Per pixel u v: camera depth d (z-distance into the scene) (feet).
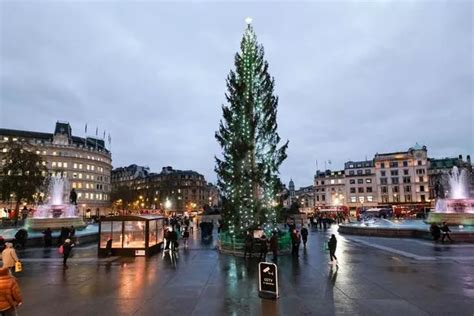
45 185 251.19
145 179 533.96
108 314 33.65
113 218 77.25
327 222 199.00
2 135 387.14
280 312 33.78
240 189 80.79
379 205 382.01
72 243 72.33
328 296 39.78
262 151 82.89
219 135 89.25
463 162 378.32
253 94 84.38
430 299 37.93
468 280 47.78
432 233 97.60
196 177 528.63
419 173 374.63
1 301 24.31
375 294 40.45
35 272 57.06
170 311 34.42
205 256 74.84
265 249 66.80
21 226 156.56
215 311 34.30
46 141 410.11
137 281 49.21
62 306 36.55
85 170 423.64
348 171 410.72
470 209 136.87
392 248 84.64
